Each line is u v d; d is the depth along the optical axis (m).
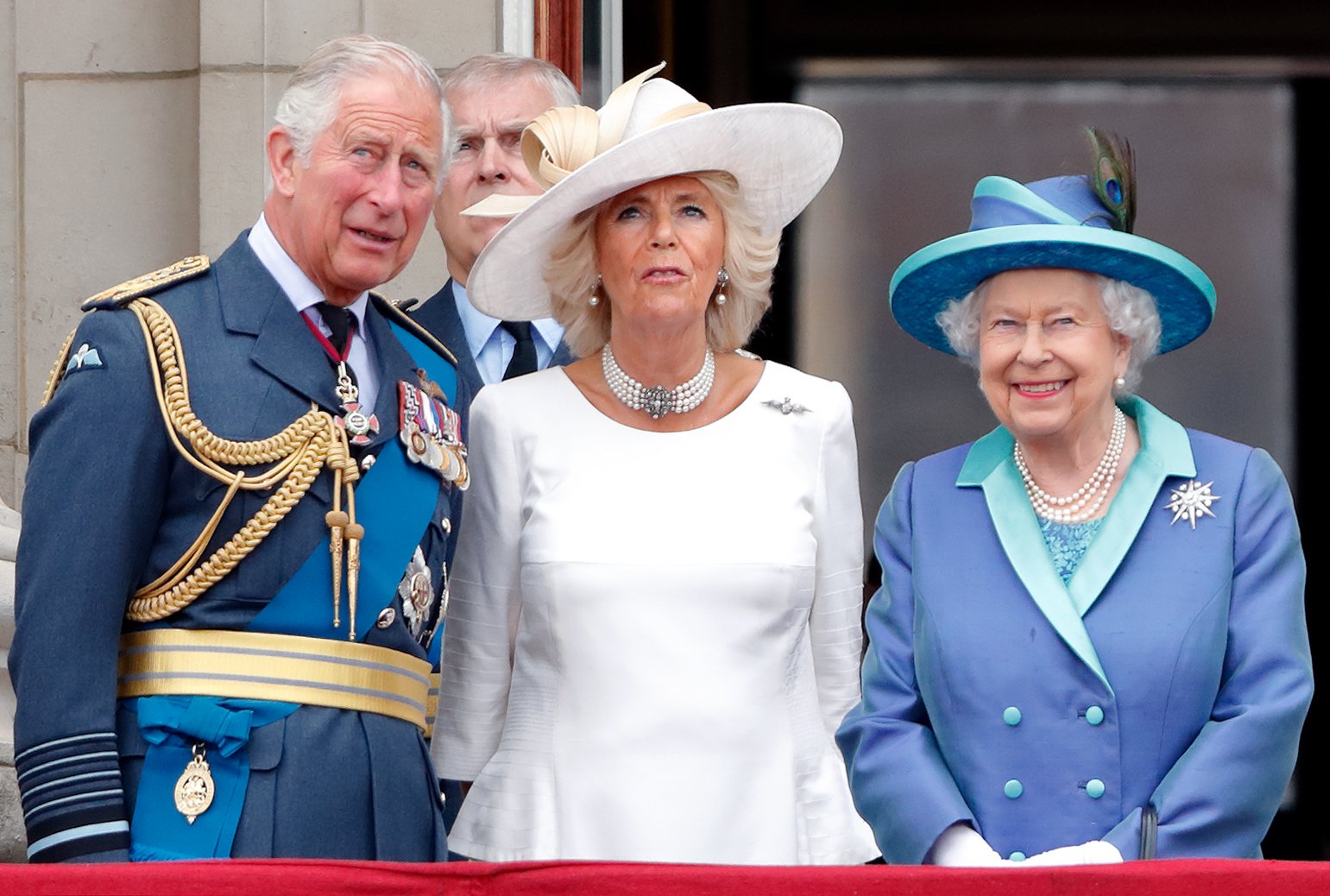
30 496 12.65
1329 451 32.62
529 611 14.20
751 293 14.75
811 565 14.26
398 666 13.27
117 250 22.25
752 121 13.94
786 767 13.92
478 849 14.02
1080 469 13.66
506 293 14.95
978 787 13.15
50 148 22.42
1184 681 12.91
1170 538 13.30
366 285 13.38
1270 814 12.68
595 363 14.84
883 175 34.09
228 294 13.25
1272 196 33.44
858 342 33.47
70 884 10.19
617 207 14.18
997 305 13.48
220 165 21.62
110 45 22.38
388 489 13.36
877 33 34.00
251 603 12.80
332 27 21.64
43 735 12.23
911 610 13.90
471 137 18.33
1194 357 33.16
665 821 13.55
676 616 13.88
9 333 22.31
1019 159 34.00
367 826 12.83
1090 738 12.98
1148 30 33.69
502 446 14.55
